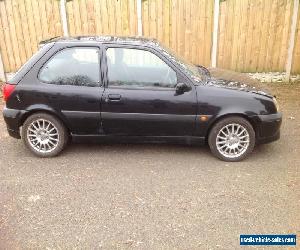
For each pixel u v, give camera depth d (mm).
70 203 4469
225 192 4680
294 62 8961
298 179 4984
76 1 8414
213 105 5191
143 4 8469
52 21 8586
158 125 5332
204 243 3787
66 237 3891
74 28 8656
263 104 5258
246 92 5285
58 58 5312
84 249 3719
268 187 4793
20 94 5316
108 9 8500
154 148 5910
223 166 5328
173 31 8711
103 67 5258
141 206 4395
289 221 4129
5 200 4551
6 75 8961
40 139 5562
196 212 4281
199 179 4980
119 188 4777
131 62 5277
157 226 4043
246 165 5359
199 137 5406
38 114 5406
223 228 4012
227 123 5293
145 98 5203
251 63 8961
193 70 5594
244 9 8508
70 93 5254
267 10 8508
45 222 4133
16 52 8836
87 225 4070
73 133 5500
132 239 3848
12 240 3861
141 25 8633
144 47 5262
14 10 8477
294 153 5727
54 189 4773
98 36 5648
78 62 5301
